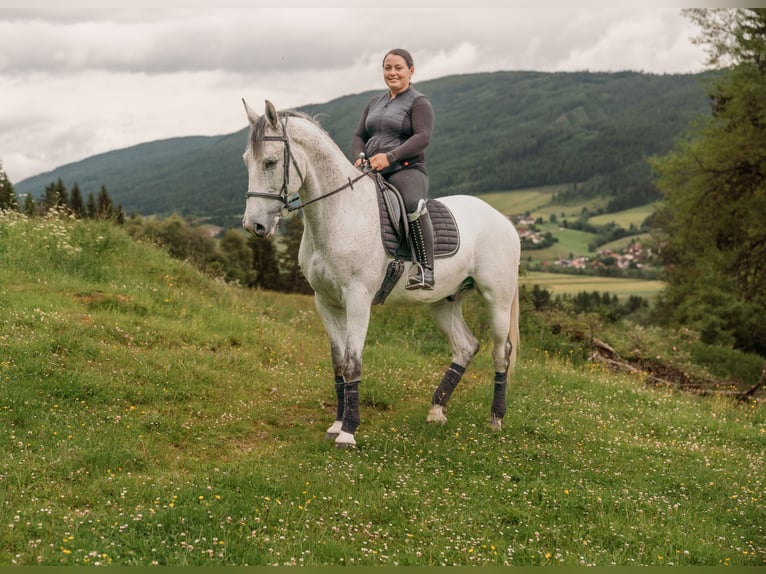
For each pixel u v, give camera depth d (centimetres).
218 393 742
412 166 625
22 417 582
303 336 1099
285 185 552
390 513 468
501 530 462
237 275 4159
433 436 651
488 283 699
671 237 2886
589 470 594
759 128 2000
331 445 599
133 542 395
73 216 1328
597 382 984
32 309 860
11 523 396
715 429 816
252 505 454
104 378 700
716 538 478
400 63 621
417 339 1257
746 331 2247
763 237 2056
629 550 450
